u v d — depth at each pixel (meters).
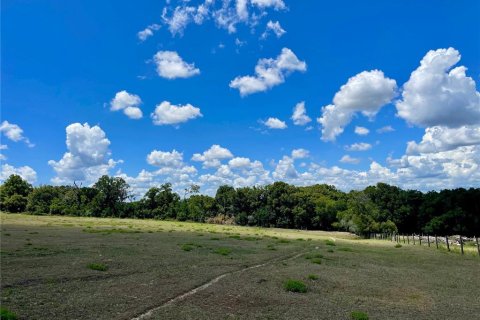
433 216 105.19
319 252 42.03
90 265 24.22
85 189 151.25
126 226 78.75
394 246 56.00
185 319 14.84
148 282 20.94
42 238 41.75
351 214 94.81
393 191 112.12
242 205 139.25
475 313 18.14
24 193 146.88
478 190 101.31
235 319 15.32
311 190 148.00
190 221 142.50
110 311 15.20
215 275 24.02
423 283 25.50
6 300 15.73
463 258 40.81
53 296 16.92
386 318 16.56
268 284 22.41
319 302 18.86
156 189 151.25
